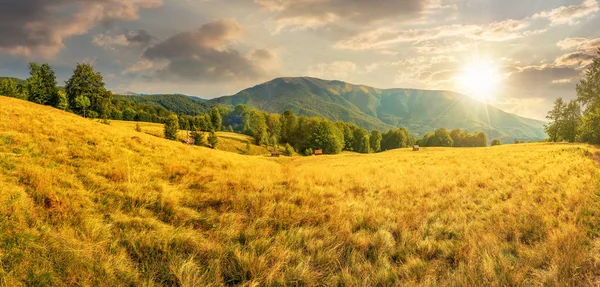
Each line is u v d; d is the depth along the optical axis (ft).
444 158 98.37
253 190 27.45
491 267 12.60
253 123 398.42
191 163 41.75
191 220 18.37
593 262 13.00
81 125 49.21
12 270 10.31
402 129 472.85
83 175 24.26
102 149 35.35
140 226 16.38
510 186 34.68
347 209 22.94
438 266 13.67
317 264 14.03
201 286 11.18
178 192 23.66
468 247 15.21
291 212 21.06
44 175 20.97
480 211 23.79
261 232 16.83
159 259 13.25
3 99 61.98
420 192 31.53
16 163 23.30
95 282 10.73
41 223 14.23
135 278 11.43
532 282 11.87
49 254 11.73
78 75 238.27
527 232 18.02
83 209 17.07
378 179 41.57
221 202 22.49
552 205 23.57
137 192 21.66
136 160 34.83
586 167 45.52
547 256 13.70
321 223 19.38
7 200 15.44
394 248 15.84
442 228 19.15
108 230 15.01
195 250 14.29
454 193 30.89
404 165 78.23
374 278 12.34
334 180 39.09
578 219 19.25
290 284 12.01
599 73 146.30
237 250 13.93
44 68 237.25
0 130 33.37
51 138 35.29
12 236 12.23
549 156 71.41
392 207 24.82
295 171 49.62
